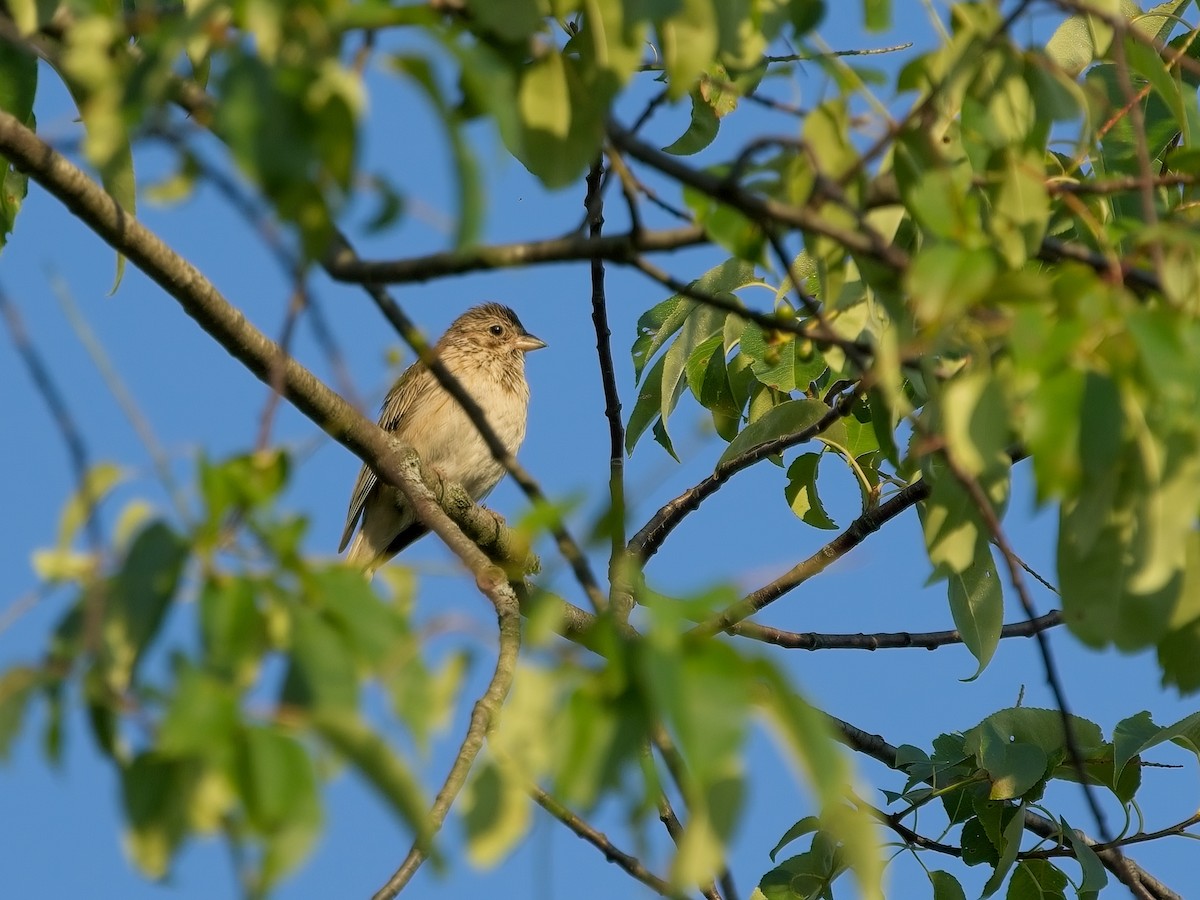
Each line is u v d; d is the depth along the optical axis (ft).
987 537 20.63
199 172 15.79
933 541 20.48
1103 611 16.62
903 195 18.66
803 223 17.83
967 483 18.15
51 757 12.57
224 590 12.71
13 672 12.50
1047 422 14.21
